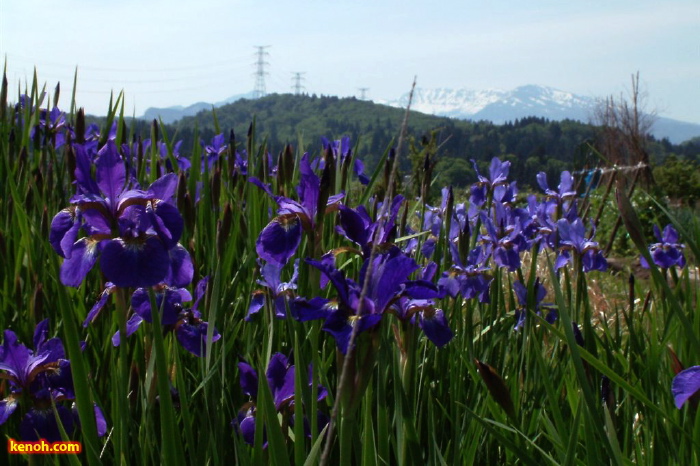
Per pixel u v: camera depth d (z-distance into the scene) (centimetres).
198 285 336
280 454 206
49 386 264
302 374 226
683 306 421
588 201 686
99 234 254
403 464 239
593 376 310
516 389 341
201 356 272
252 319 368
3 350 257
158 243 249
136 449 240
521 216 506
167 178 263
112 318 307
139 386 291
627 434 305
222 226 363
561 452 255
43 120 581
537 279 434
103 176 252
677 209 1565
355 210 309
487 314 426
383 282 209
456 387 322
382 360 236
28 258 370
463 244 404
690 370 225
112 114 507
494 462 328
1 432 278
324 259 288
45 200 424
